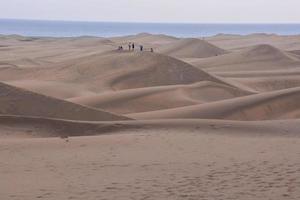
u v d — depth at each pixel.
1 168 19.20
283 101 51.09
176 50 153.00
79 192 15.16
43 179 17.16
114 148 23.23
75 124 31.77
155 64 82.75
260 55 124.56
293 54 136.00
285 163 18.84
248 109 48.31
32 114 38.78
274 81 92.44
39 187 15.93
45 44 178.75
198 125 30.62
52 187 15.91
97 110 41.12
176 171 18.00
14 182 16.73
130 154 21.70
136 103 58.22
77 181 16.73
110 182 16.48
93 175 17.66
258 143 24.53
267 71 105.75
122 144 24.27
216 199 14.09
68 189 15.59
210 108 47.56
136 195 14.66
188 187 15.51
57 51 144.12
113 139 25.73
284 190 14.91
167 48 156.88
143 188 15.51
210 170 17.98
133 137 26.39
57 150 22.94
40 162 20.28
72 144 24.42
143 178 16.97
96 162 20.08
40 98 41.09
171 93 62.62
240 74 101.75
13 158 21.20
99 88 73.00
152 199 14.19
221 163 19.27
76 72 80.94
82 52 139.12
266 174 17.02
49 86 68.94
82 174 17.88
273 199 14.01
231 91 69.31
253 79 93.69
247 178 16.53
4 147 23.69
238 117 46.72
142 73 80.00
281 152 21.58
